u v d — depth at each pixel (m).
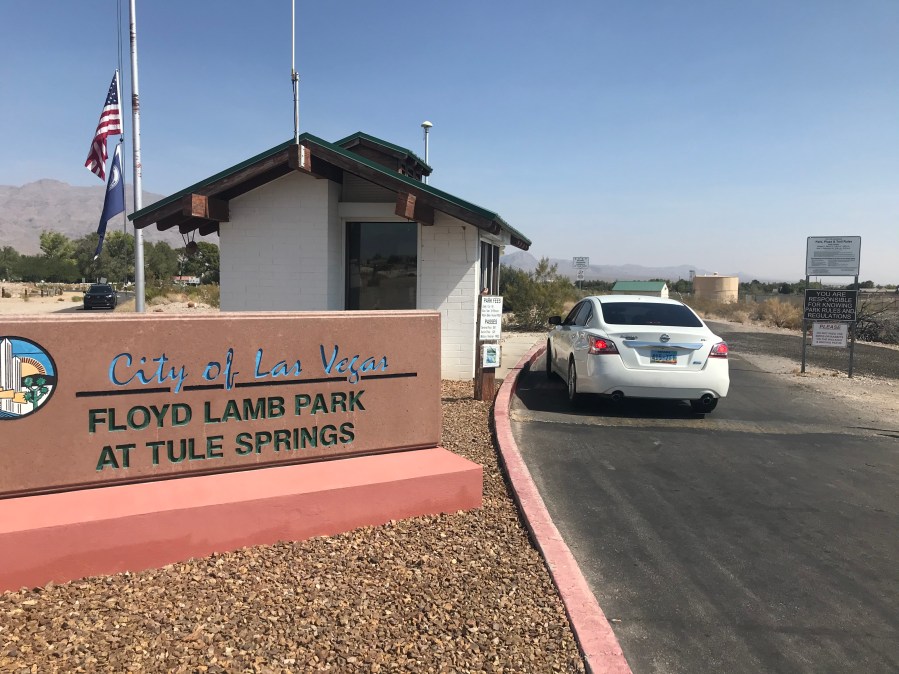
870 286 48.22
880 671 3.42
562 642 3.47
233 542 4.25
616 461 7.02
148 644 3.21
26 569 3.70
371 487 4.71
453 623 3.58
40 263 95.62
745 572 4.51
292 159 9.43
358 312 5.16
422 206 10.13
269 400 4.86
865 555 4.83
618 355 8.76
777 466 7.00
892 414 9.92
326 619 3.54
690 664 3.45
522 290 22.50
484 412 8.65
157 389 4.47
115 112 16.36
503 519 5.03
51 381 4.18
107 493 4.27
